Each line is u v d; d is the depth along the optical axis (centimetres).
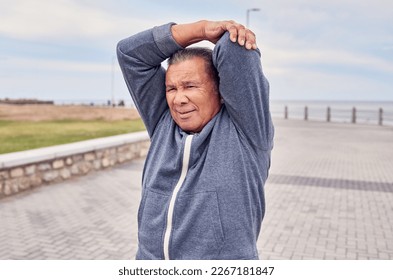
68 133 1409
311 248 430
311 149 1289
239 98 123
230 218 123
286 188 720
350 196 666
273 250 423
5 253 409
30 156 657
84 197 641
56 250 421
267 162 138
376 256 409
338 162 1032
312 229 494
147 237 133
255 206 130
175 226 128
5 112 2162
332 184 759
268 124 133
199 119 130
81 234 473
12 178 630
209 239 123
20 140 1167
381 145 1404
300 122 2620
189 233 126
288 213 562
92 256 407
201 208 124
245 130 128
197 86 128
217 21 125
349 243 446
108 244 443
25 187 659
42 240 450
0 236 460
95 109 2577
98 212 564
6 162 610
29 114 2169
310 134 1780
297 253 414
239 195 124
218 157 126
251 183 128
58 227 496
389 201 635
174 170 130
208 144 129
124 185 731
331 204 613
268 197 653
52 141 1155
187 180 127
